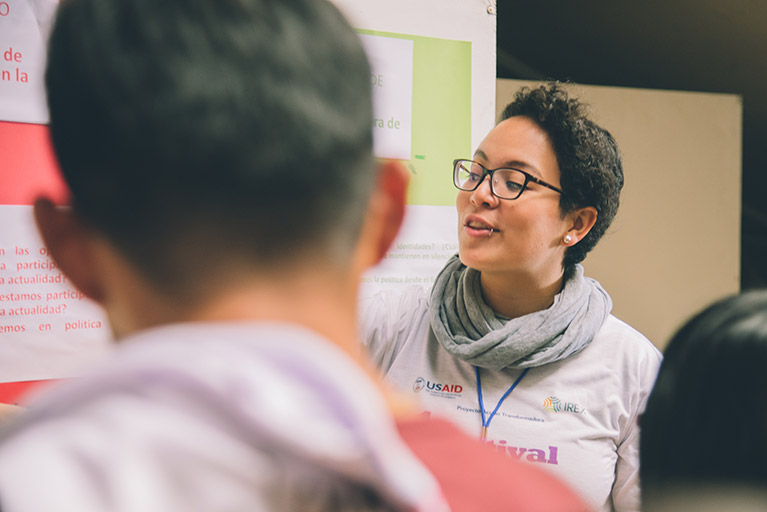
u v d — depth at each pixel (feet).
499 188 3.59
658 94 6.79
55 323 4.41
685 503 1.28
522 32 8.34
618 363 3.74
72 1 0.83
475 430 3.67
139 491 0.61
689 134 6.89
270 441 0.66
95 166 0.79
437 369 3.88
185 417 0.66
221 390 0.66
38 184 4.34
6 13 4.23
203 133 0.76
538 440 3.59
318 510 0.70
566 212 3.62
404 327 4.12
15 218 4.29
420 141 5.40
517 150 3.59
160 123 0.76
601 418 3.63
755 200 10.16
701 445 1.29
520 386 3.73
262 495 0.66
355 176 0.88
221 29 0.81
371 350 4.05
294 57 0.83
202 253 0.80
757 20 7.06
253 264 0.81
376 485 0.72
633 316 6.79
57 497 0.60
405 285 5.40
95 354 4.51
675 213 6.88
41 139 4.34
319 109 0.83
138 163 0.77
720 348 1.33
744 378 1.28
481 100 5.63
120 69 0.77
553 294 3.88
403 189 1.03
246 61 0.80
